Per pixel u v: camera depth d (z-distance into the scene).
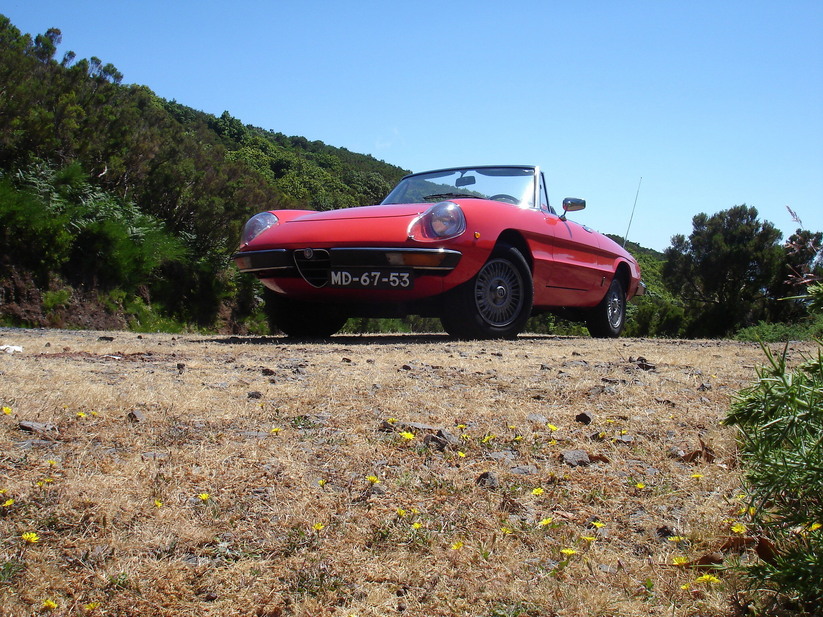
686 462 2.12
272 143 57.91
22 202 8.19
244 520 1.64
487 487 1.89
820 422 1.21
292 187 41.53
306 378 3.32
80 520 1.58
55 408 2.46
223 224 11.06
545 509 1.76
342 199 44.09
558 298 6.66
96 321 8.58
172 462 1.97
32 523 1.56
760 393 1.26
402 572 1.43
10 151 9.00
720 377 3.63
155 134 11.27
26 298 8.02
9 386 2.77
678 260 16.86
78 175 9.28
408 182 6.86
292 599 1.33
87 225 8.82
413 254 5.20
